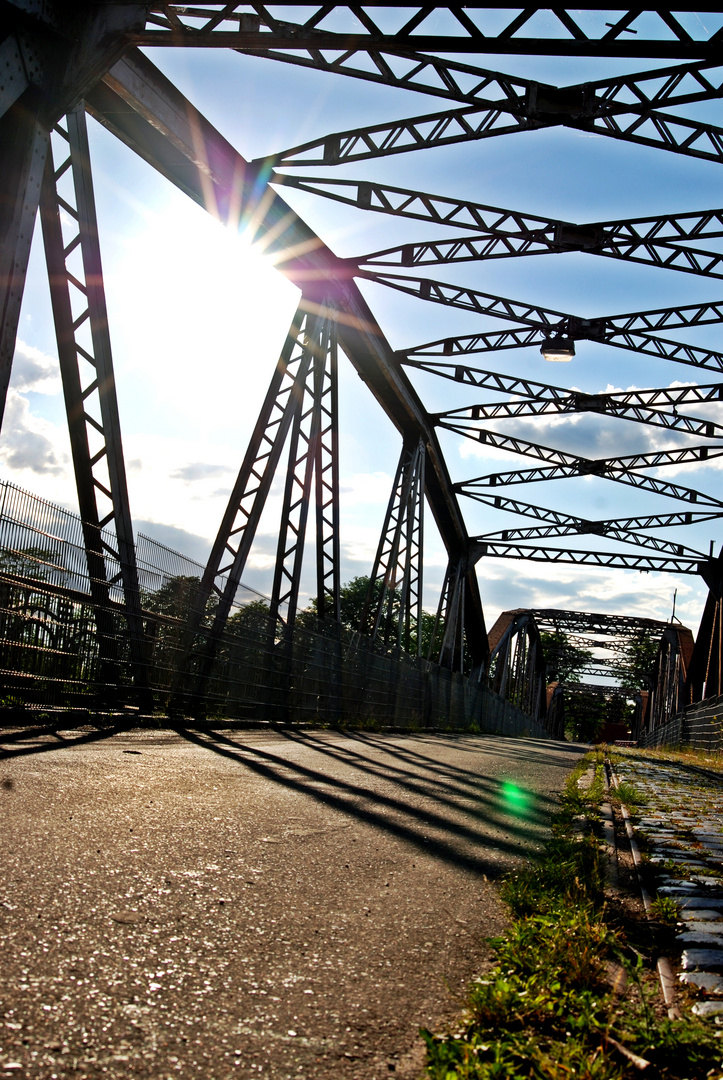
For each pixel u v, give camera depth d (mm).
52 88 8852
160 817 4992
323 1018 2422
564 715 108875
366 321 21188
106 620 10883
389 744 16703
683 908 4180
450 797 8234
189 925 3066
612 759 21219
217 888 3613
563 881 4391
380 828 5785
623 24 8797
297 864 4301
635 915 4035
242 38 9234
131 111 12539
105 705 11008
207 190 14633
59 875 3443
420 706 29250
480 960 3117
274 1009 2441
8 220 8492
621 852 5945
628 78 10688
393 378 23922
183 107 12859
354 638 22391
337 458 20344
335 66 10227
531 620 51531
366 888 4012
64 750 7480
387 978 2809
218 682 14477
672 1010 2680
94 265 11078
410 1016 2510
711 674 37156
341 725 19953
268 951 2922
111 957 2648
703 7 8562
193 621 13719
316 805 6418
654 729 59156
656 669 62938
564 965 2973
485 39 9023
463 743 22859
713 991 2877
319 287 18078
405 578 27891
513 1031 2414
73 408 11180
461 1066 2070
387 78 10492
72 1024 2170
